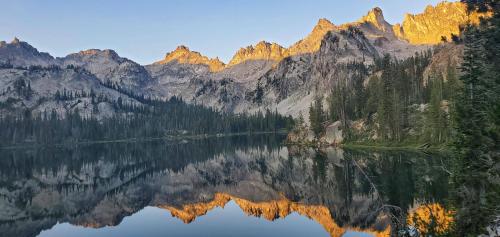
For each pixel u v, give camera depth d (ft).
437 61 567.18
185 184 287.89
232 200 221.25
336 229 142.31
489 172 73.97
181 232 151.02
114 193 259.39
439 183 167.12
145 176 330.54
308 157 372.58
